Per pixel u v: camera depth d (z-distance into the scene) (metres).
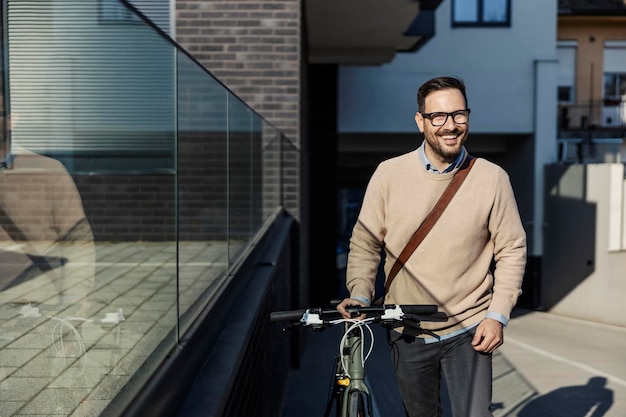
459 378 3.01
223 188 4.34
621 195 18.56
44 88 1.79
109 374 2.11
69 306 1.87
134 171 2.39
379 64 18.53
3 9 1.57
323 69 20.30
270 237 8.00
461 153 3.04
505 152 24.50
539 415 6.96
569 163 21.73
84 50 2.03
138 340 2.35
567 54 27.67
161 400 2.32
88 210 2.04
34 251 1.69
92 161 2.08
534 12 22.05
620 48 27.70
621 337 14.68
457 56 21.95
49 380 1.74
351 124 21.38
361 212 3.20
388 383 8.87
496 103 22.22
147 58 2.52
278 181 9.20
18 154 1.63
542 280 22.72
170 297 2.74
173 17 9.77
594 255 19.44
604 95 27.77
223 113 4.42
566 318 20.22
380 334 13.73
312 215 20.48
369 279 3.17
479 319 3.04
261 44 9.80
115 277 2.21
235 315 4.19
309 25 14.32
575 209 20.42
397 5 12.50
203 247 3.52
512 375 9.32
